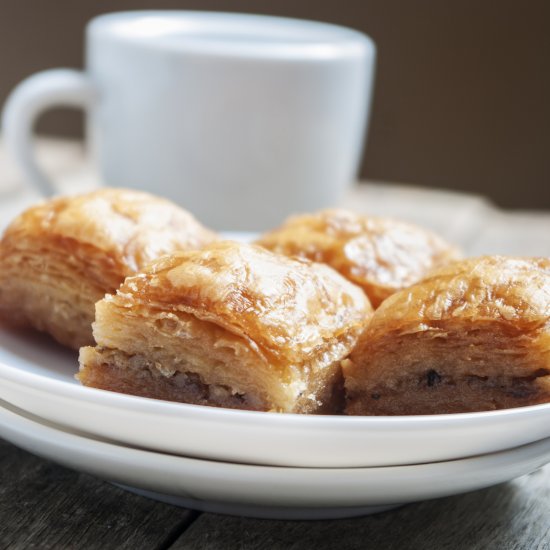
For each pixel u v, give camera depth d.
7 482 0.33
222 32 0.51
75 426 0.32
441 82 0.71
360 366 0.35
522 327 0.34
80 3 0.73
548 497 0.34
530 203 0.73
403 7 0.70
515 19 0.69
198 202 0.49
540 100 0.71
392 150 0.74
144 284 0.34
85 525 0.32
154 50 0.48
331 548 0.32
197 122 0.48
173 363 0.34
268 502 0.32
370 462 0.31
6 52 0.74
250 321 0.33
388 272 0.38
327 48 0.49
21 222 0.38
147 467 0.31
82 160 0.59
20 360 0.37
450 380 0.35
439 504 0.34
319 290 0.35
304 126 0.49
